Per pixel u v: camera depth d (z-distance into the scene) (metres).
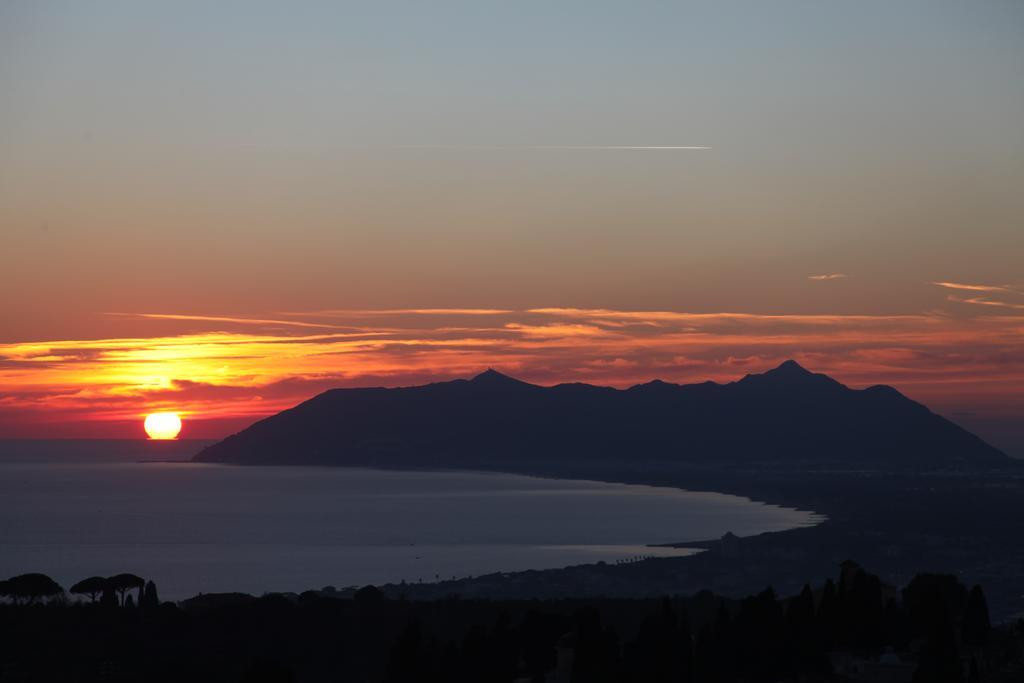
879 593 88.19
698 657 80.56
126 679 84.69
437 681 75.25
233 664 90.88
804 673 81.44
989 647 90.00
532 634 86.69
